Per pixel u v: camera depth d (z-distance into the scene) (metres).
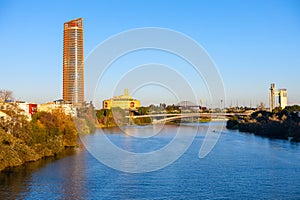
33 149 64.69
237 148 78.00
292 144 85.25
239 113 159.38
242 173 51.78
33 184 45.78
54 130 76.81
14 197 40.44
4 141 60.22
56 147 70.44
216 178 48.84
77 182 46.59
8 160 56.66
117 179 47.97
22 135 65.69
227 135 110.06
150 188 43.91
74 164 58.47
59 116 84.25
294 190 43.09
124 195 40.97
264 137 103.75
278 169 54.34
